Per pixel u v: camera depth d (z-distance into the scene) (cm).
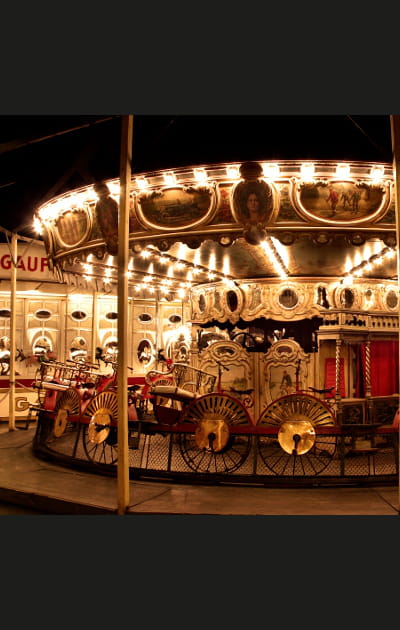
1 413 1118
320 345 744
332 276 849
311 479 555
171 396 617
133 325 1330
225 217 554
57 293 1209
